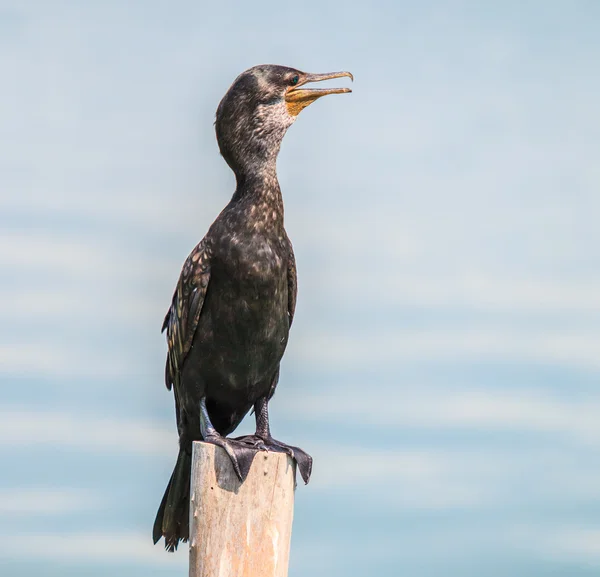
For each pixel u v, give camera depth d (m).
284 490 10.34
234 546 10.17
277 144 11.83
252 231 11.46
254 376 11.81
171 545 12.49
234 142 11.75
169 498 12.43
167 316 12.65
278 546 10.24
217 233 11.55
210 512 10.25
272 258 11.48
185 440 12.37
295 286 11.97
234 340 11.58
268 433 11.85
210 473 10.29
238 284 11.41
